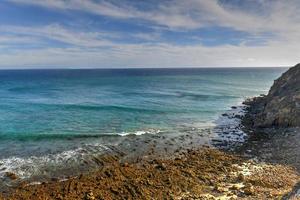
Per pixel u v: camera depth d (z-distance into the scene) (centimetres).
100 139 3044
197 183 1914
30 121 3925
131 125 3766
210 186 1866
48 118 4144
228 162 2331
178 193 1764
